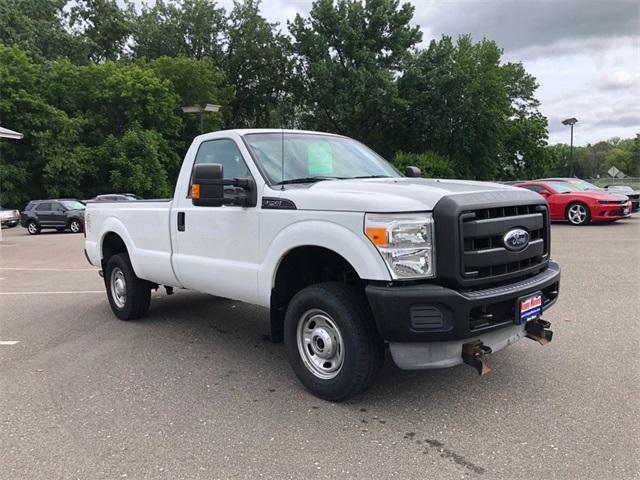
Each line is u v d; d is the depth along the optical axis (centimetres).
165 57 4531
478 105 4362
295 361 411
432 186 387
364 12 4438
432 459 310
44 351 533
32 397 414
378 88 4081
